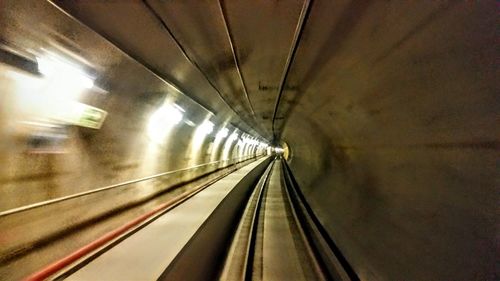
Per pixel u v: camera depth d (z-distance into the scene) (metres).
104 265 3.05
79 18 2.91
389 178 4.25
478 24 2.09
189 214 5.28
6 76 2.67
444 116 2.75
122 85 4.36
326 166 8.95
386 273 4.04
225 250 6.71
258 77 7.07
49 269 2.79
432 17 2.39
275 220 9.56
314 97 6.81
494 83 2.12
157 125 6.30
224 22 3.91
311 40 4.35
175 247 3.55
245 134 21.55
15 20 2.47
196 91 6.73
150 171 6.59
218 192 7.99
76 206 4.04
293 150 21.14
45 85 3.10
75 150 3.96
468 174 2.54
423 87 2.92
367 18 3.08
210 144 12.36
